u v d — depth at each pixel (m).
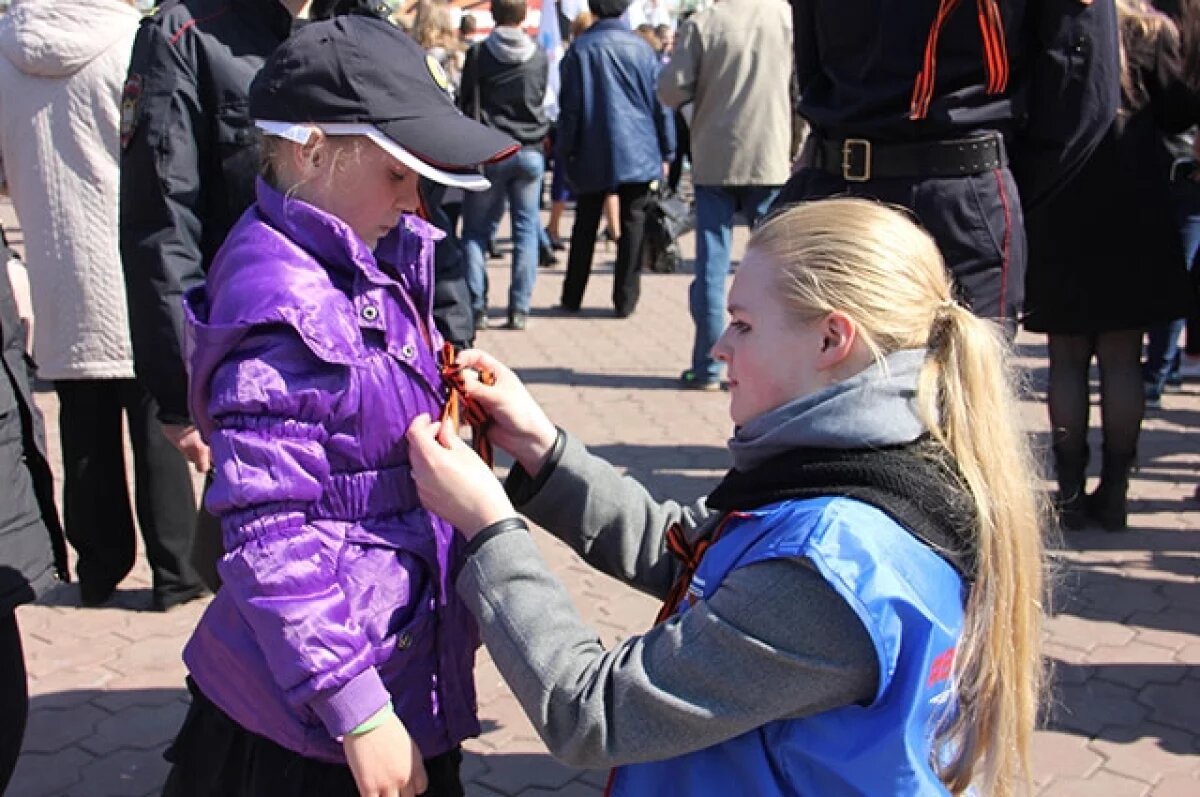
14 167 3.63
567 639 1.53
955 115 2.79
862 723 1.42
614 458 5.35
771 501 1.48
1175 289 4.09
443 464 1.62
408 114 1.64
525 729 3.21
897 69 2.81
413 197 1.73
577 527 1.87
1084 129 2.90
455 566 1.78
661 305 8.78
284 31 2.65
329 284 1.64
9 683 2.35
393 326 1.70
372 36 1.67
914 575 1.38
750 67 6.07
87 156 3.56
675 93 6.21
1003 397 1.51
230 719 1.80
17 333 2.35
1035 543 1.51
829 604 1.37
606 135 7.84
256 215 1.73
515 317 7.91
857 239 1.50
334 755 1.70
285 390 1.57
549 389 6.49
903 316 1.48
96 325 3.59
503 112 7.40
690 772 1.52
